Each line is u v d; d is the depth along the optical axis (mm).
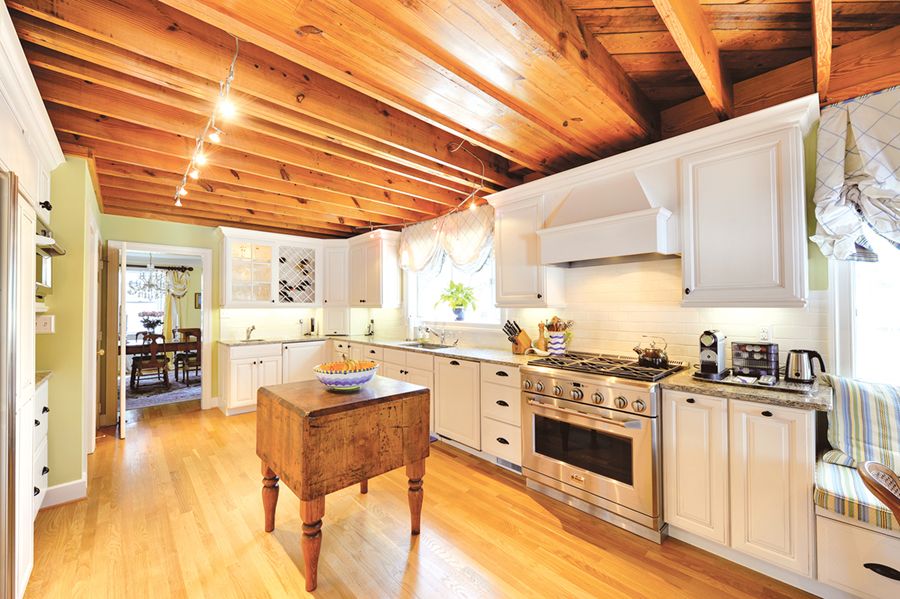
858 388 1967
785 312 2277
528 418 2828
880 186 1844
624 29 1948
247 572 1987
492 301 4117
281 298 5387
